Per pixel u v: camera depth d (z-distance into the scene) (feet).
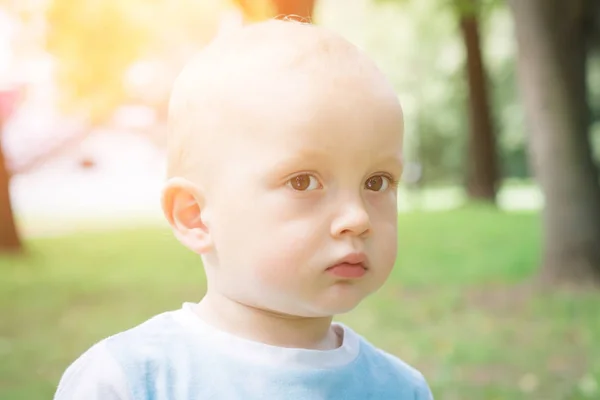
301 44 4.34
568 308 26.17
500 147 104.17
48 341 22.43
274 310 4.36
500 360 20.25
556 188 29.99
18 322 24.99
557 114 29.73
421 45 96.89
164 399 4.32
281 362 4.43
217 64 4.42
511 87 97.35
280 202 4.09
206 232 4.40
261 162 4.11
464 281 32.22
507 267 35.06
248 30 4.58
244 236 4.17
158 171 89.66
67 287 31.32
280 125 4.09
